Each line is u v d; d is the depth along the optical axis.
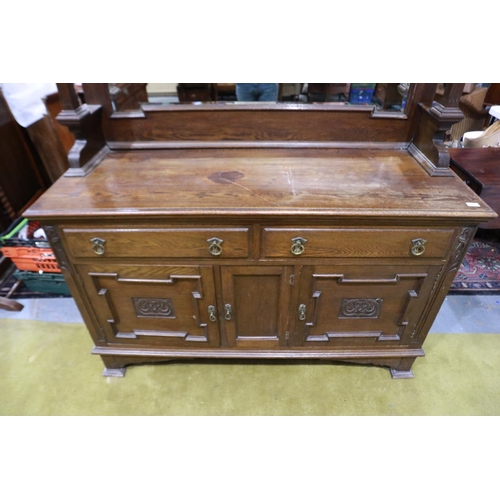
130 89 1.23
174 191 1.04
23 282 1.82
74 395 1.33
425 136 1.18
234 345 1.31
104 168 1.18
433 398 1.32
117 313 1.23
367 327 1.26
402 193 1.03
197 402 1.31
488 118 2.35
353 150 1.30
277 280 1.13
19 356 1.47
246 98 1.28
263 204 0.97
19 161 1.97
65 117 1.07
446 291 1.15
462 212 0.95
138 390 1.35
